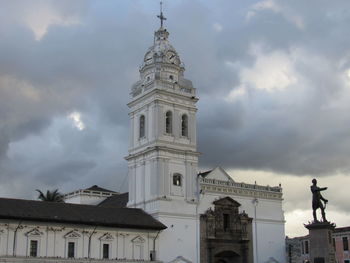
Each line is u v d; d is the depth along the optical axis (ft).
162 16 313.73
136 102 296.92
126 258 248.73
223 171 299.58
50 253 230.48
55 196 352.08
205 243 276.00
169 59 299.58
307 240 358.43
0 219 220.43
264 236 298.56
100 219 244.63
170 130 284.00
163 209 265.95
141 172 283.38
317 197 172.45
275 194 309.83
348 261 351.25
